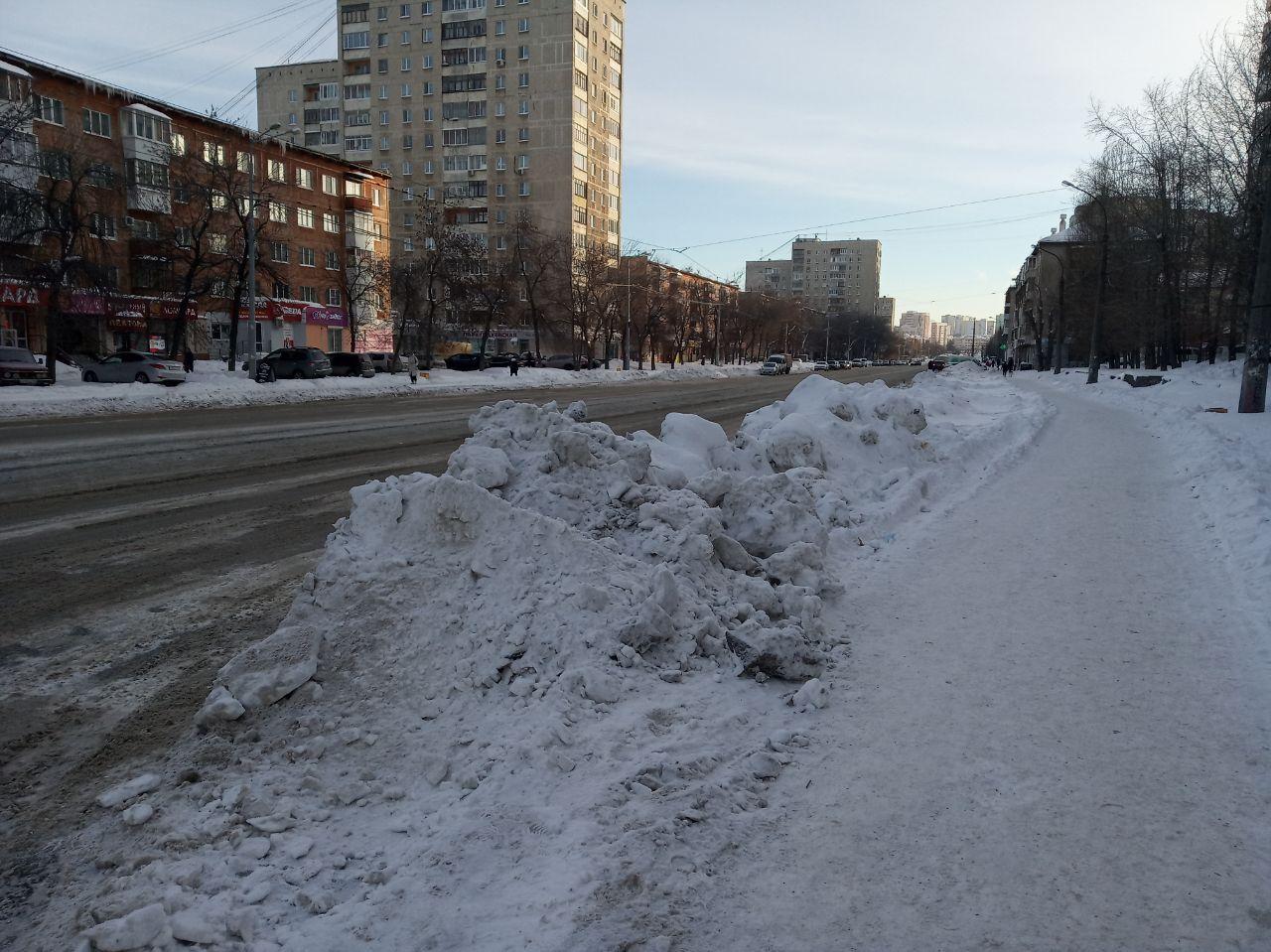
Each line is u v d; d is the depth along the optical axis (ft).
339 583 12.88
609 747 10.21
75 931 7.32
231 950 7.06
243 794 9.26
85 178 107.65
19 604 16.44
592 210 260.62
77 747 10.82
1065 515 24.90
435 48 253.03
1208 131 110.93
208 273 140.15
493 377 148.15
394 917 7.36
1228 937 7.31
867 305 492.13
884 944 7.22
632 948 6.97
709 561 15.84
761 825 8.91
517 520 13.79
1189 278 129.18
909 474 29.89
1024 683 12.67
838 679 12.87
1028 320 290.56
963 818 9.09
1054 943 7.25
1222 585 17.47
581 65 248.11
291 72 279.28
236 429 51.24
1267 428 43.37
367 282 186.19
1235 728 11.17
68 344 129.80
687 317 258.57
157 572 18.85
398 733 10.66
